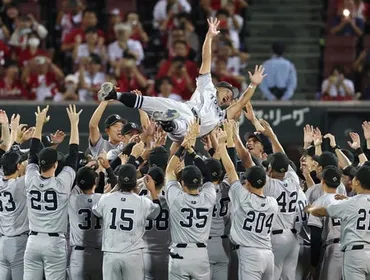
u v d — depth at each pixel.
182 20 55.59
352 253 33.12
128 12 56.50
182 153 33.62
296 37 57.88
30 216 33.53
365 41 57.59
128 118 48.12
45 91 52.59
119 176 32.97
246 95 34.00
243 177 34.22
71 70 56.09
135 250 33.03
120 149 36.81
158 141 35.84
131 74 52.09
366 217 33.00
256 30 58.00
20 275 34.41
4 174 34.19
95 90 51.75
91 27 54.56
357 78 55.75
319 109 48.88
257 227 33.06
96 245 34.00
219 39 53.50
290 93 51.56
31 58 54.12
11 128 35.53
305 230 35.94
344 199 33.50
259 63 56.81
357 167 35.28
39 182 33.25
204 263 33.03
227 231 34.28
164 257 34.41
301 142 48.94
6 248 34.19
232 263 35.00
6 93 52.59
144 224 33.19
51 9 58.28
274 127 48.94
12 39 54.56
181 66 51.81
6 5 57.31
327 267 34.66
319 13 58.41
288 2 58.62
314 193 35.25
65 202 33.44
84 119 48.38
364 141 48.00
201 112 32.97
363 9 58.28
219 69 52.38
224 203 34.12
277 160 34.12
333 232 34.59
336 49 57.31
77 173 33.84
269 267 33.38
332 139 37.78
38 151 33.88
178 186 33.00
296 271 36.19
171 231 33.25
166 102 32.09
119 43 54.62
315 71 56.97
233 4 56.81
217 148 34.41
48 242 33.38
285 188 34.09
